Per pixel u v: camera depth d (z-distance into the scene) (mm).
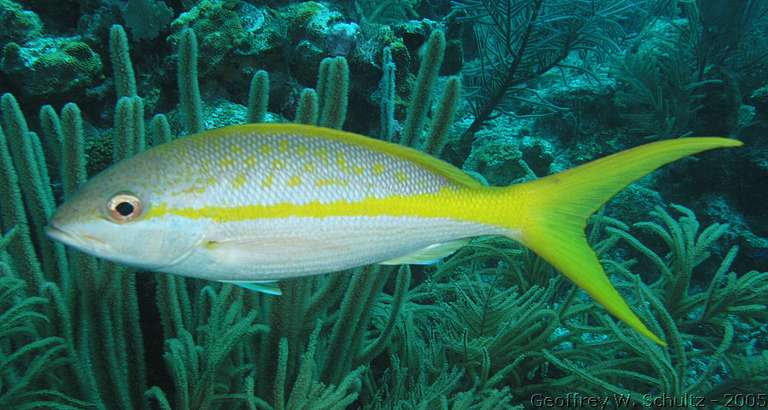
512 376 725
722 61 1814
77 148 538
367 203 394
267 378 583
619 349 748
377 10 1410
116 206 365
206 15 971
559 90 1893
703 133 1808
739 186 1681
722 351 625
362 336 631
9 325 488
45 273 582
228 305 570
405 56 1032
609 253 1386
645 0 2238
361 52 1007
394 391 655
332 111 575
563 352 733
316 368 582
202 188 375
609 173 413
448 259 1034
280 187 382
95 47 1002
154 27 987
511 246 963
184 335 514
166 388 690
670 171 1748
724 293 766
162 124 564
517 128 1841
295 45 1010
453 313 794
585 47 1678
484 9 1610
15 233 536
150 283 689
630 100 1780
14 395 488
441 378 644
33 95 904
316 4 1033
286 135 385
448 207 409
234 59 973
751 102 1792
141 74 1024
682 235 825
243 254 382
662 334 643
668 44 1844
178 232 373
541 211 417
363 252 402
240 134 382
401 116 1049
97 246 369
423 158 406
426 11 2152
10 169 530
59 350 530
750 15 1763
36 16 962
